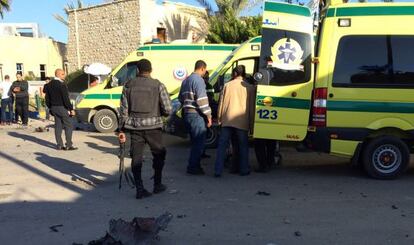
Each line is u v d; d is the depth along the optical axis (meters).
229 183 7.16
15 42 35.56
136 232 4.66
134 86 6.30
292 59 7.23
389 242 4.79
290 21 7.20
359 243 4.76
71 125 10.46
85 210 5.85
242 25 20.72
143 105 6.27
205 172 7.95
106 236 4.62
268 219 5.48
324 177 7.55
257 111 7.34
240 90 7.47
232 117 7.45
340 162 8.80
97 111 13.32
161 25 26.34
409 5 7.14
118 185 7.08
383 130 7.29
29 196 6.50
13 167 8.44
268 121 7.35
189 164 7.76
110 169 8.21
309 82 7.22
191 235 4.97
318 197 6.38
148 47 12.84
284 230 5.12
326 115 7.18
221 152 7.56
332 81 7.15
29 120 17.84
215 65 12.45
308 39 7.20
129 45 25.89
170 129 9.84
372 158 7.33
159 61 12.56
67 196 6.50
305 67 7.23
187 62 12.49
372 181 7.28
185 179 7.44
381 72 7.12
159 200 6.26
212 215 5.62
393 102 7.12
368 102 7.12
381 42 7.12
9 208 5.96
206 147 9.91
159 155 6.51
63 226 5.28
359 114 7.15
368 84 7.12
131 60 12.97
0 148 10.62
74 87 26.88
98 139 12.07
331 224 5.31
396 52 7.12
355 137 7.18
